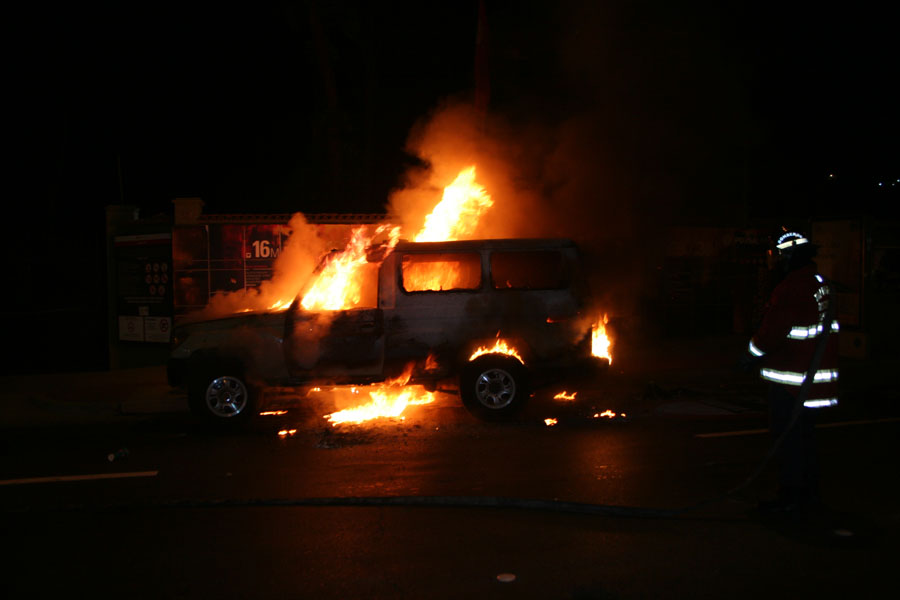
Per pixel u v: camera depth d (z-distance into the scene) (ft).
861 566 13.00
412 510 16.38
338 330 25.61
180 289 38.55
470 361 25.81
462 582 12.50
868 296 37.81
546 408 28.25
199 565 13.50
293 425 26.25
